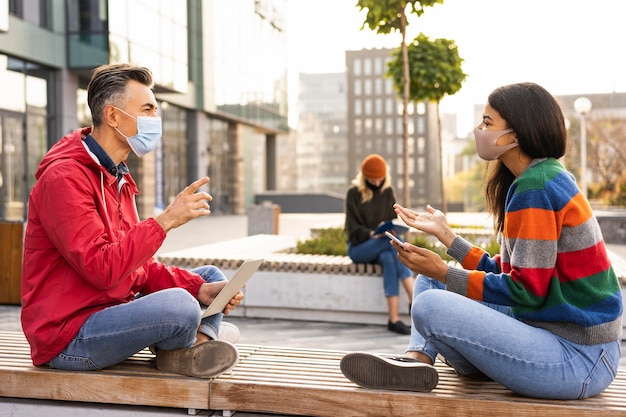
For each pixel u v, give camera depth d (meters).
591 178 41.03
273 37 40.09
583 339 2.33
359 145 140.50
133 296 2.92
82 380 2.64
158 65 22.23
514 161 2.47
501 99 2.42
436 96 10.53
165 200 27.03
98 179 2.66
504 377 2.39
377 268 5.77
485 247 8.00
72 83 19.91
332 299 5.89
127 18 20.11
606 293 2.32
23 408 2.67
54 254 2.61
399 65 10.41
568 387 2.35
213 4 30.16
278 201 41.34
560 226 2.27
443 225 2.67
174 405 2.61
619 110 41.09
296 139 166.88
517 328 2.37
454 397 2.42
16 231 6.57
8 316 5.98
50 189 2.48
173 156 27.92
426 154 137.00
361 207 5.82
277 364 2.90
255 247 7.75
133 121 2.66
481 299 2.38
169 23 23.08
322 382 2.60
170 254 6.71
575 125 40.59
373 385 2.51
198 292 2.98
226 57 31.95
